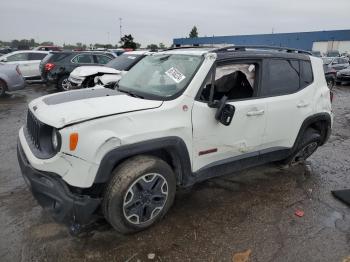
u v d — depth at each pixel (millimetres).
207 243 3059
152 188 3072
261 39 54469
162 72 3588
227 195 3994
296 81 4266
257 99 3785
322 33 48969
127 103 3020
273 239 3160
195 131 3225
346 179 4648
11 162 4801
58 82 12148
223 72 3588
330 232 3314
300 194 4113
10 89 10734
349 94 14398
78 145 2623
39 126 2855
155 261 2805
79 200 2717
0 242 2957
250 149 3824
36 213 3438
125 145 2797
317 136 4688
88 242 3000
